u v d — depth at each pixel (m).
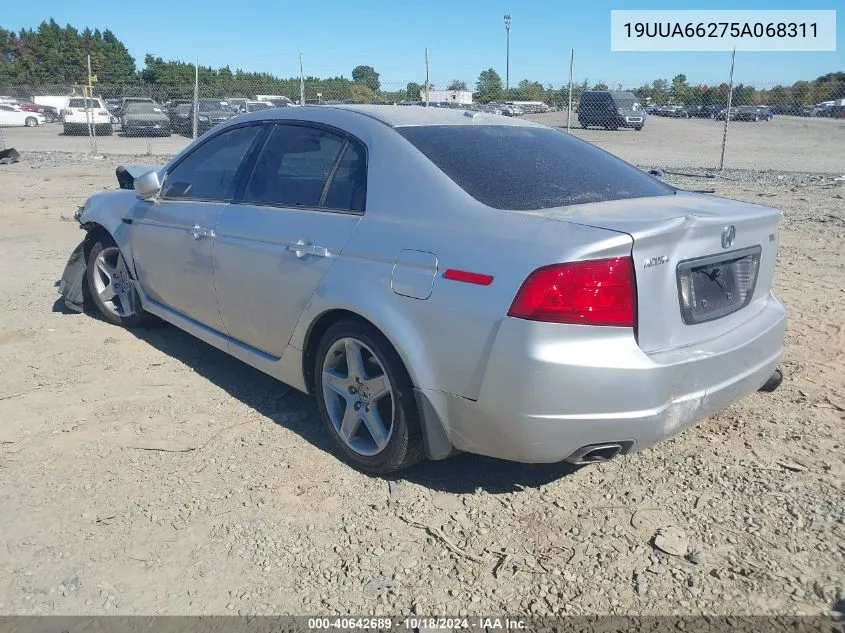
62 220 9.95
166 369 4.57
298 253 3.41
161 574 2.69
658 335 2.74
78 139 26.47
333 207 3.43
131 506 3.10
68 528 2.95
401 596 2.58
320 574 2.69
